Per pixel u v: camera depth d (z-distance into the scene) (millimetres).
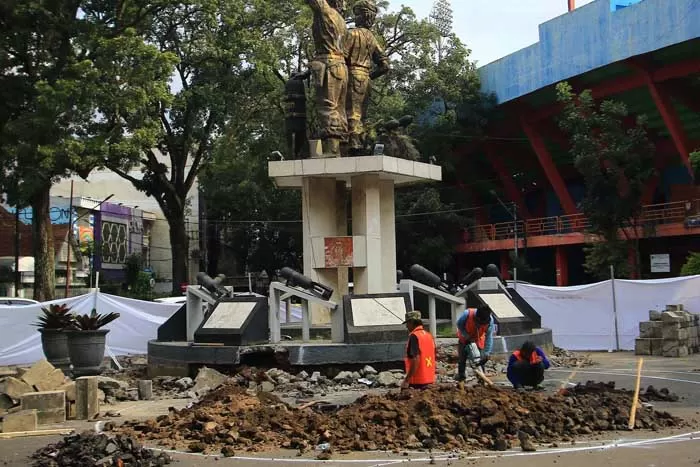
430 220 44594
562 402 8953
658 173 39625
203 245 50219
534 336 14938
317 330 15516
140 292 44531
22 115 25906
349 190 20062
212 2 31094
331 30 16328
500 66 43406
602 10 35562
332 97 16281
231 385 10375
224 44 32906
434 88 42906
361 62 16656
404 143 16844
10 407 10328
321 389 11828
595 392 9844
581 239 41656
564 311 20547
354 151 16344
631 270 34781
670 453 7273
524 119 44094
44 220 28641
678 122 35719
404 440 7844
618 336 19859
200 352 13375
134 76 26469
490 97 43875
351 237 15930
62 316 13867
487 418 8125
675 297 19469
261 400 9703
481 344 11273
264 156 37062
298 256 51375
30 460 7539
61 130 25453
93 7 30062
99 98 25703
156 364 14242
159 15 32938
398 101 39812
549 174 44656
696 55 33281
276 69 34312
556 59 38562
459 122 44719
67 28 27141
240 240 51219
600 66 35719
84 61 25109
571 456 7203
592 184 33781
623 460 6992
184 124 35438
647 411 9070
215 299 14867
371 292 15852
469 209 48562
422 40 42094
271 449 7812
